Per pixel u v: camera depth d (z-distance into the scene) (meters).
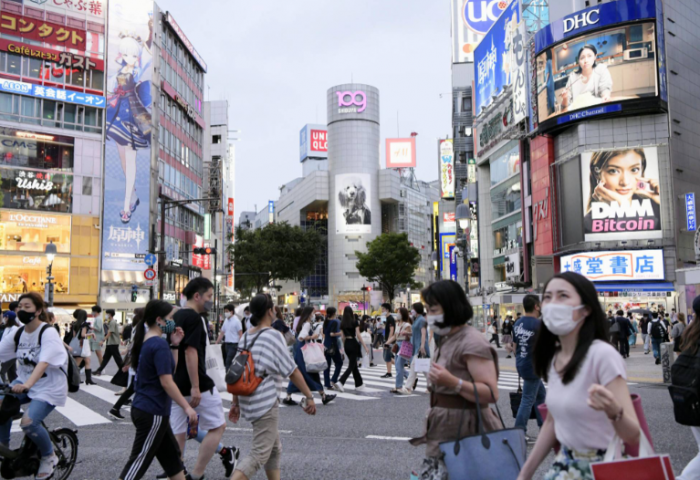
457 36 72.00
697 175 39.28
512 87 46.97
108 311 17.38
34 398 5.66
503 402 12.20
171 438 5.12
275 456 5.27
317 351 11.85
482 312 44.28
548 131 41.38
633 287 36.91
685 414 4.97
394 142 120.75
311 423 9.77
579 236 38.94
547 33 41.12
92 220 46.25
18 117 43.81
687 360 5.03
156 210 50.56
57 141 45.34
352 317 14.46
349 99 112.81
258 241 69.25
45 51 44.88
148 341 5.05
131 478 4.79
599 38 38.69
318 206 120.38
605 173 38.31
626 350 22.81
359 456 7.21
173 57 56.31
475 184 57.09
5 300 42.47
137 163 48.44
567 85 39.75
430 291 3.78
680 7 40.19
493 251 53.06
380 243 74.19
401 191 115.75
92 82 47.03
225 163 83.19
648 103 37.09
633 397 2.92
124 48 48.62
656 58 37.28
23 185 43.69
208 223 65.75
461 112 69.88
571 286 2.93
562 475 2.88
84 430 9.25
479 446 3.24
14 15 43.69
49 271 25.92
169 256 53.19
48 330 5.72
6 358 6.02
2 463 5.59
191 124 62.09
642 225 37.31
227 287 71.56
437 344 3.92
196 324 5.75
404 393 13.76
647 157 37.66
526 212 45.22
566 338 2.98
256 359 5.16
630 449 2.75
